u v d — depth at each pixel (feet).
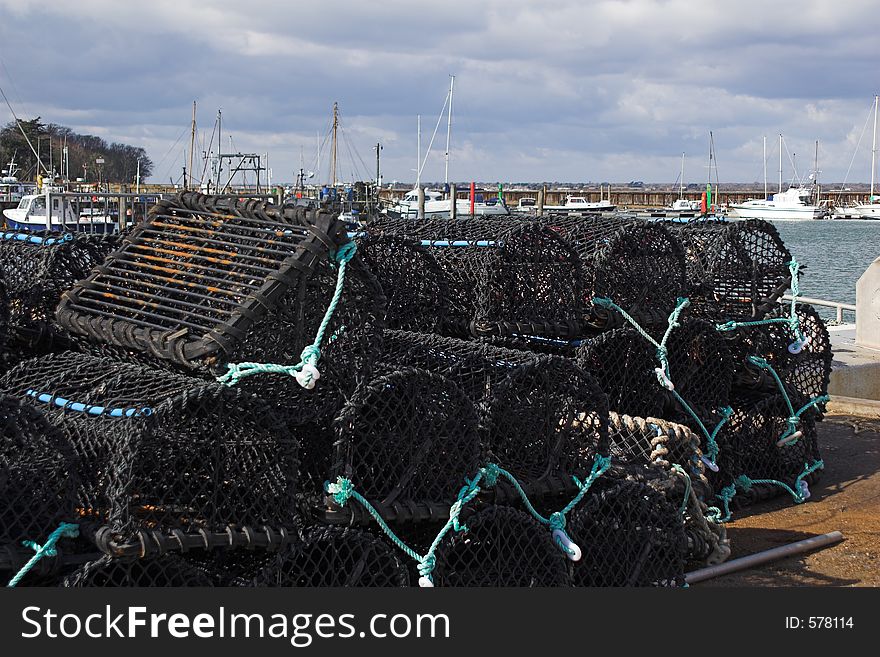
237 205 16.07
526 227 20.76
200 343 13.80
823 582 18.70
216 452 12.56
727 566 19.13
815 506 24.00
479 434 15.03
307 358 13.98
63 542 12.14
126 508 11.69
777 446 24.56
